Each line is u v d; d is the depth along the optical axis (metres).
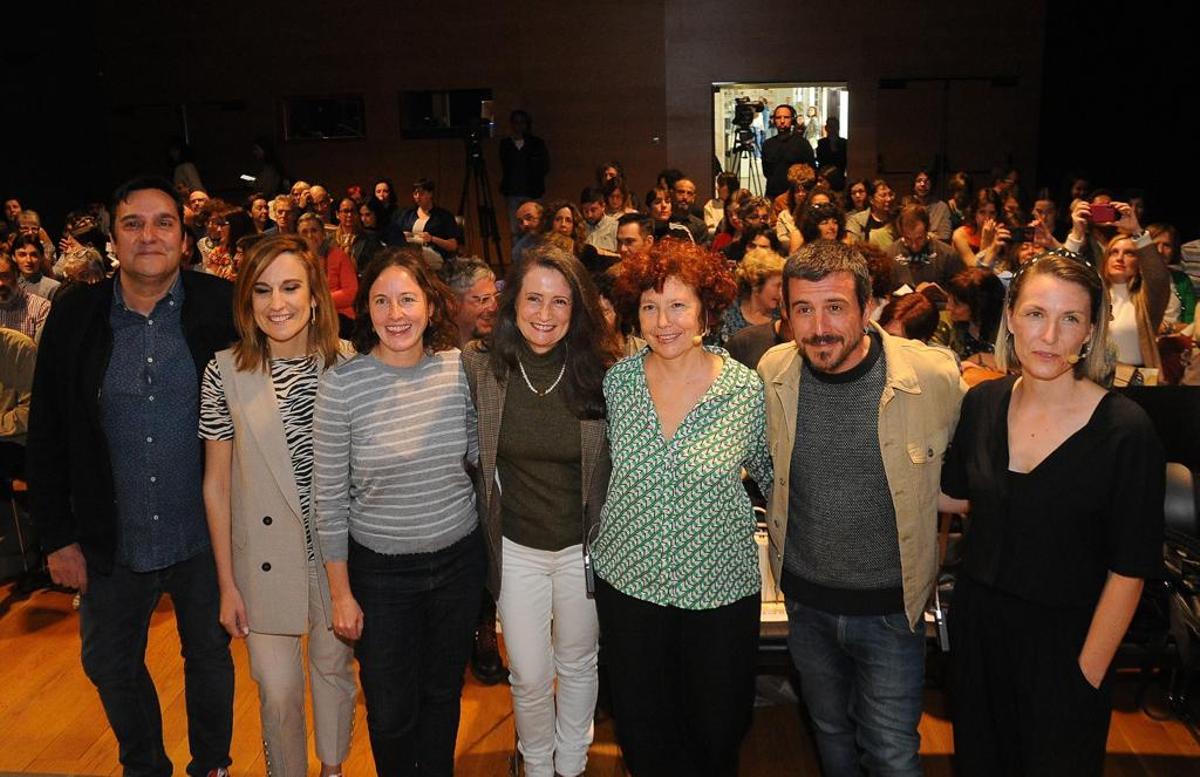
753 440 2.47
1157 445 2.05
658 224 7.98
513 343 2.59
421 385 2.54
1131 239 4.49
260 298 2.50
